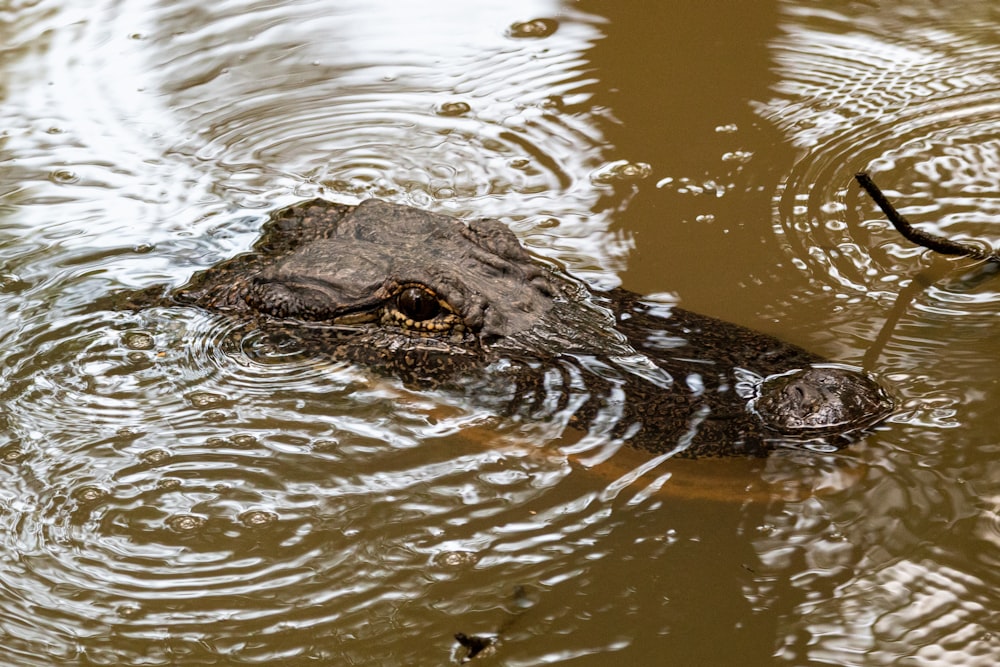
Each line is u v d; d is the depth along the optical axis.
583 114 13.57
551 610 6.89
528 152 12.83
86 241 11.23
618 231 11.20
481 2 16.67
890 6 15.89
